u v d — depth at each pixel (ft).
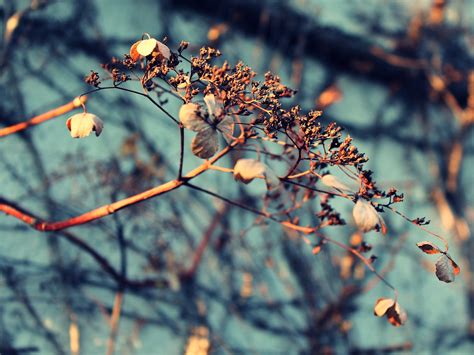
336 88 4.08
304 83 3.96
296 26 3.96
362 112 4.21
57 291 2.76
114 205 2.00
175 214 3.13
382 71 4.34
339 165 1.85
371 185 1.83
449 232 4.20
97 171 3.02
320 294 3.44
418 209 4.17
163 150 3.26
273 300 3.28
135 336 2.86
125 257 2.92
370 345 3.53
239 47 3.78
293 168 1.85
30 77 3.04
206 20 3.73
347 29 4.15
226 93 1.78
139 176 3.12
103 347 2.78
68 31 3.23
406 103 4.44
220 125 1.74
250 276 3.25
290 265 3.39
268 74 1.82
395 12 4.50
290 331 3.27
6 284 2.66
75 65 3.19
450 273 1.79
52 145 2.98
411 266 3.91
